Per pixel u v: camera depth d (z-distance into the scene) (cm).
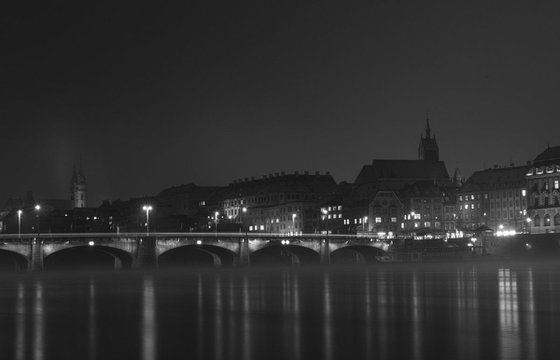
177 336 8538
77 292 14475
